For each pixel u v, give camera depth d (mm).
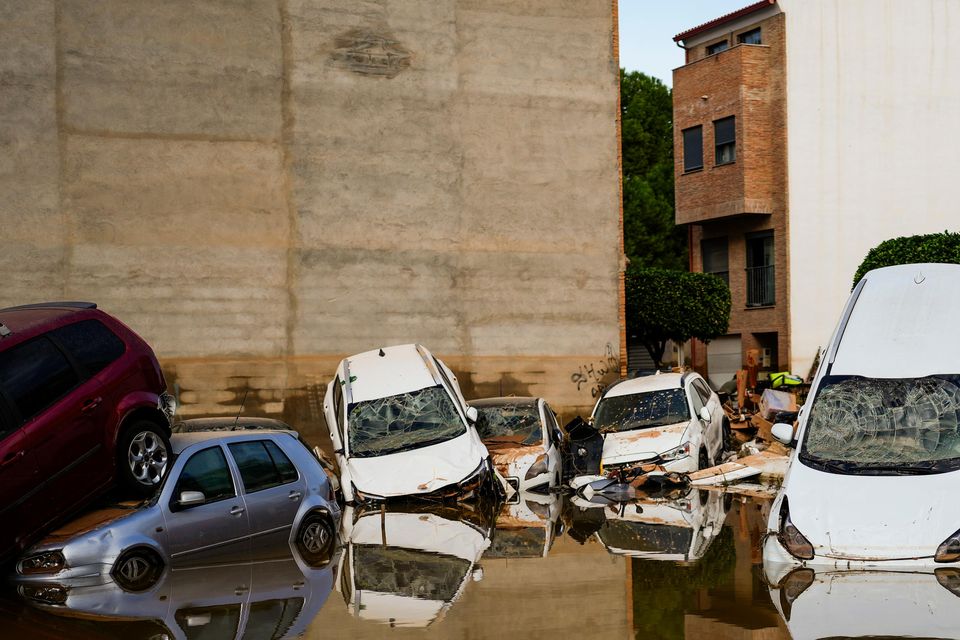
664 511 13242
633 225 55000
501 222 20750
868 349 10164
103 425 10008
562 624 7020
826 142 36781
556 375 20922
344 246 19734
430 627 6977
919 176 37438
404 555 10000
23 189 18078
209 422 13836
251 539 10094
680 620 7016
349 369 16031
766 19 37312
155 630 6840
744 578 8414
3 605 7816
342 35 19891
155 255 18672
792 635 6469
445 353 20234
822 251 36719
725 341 39812
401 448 14656
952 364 9758
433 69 20438
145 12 18828
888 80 37250
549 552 10164
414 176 20234
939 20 37500
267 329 19188
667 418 16719
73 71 18406
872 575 8109
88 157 18422
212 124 19094
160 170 18781
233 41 19266
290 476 10828
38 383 9492
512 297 20734
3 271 17906
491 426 16641
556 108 21188
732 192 37438
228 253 19062
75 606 7699
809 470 9219
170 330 18672
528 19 21078
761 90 37250
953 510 8375
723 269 39625
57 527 9383
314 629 6906
